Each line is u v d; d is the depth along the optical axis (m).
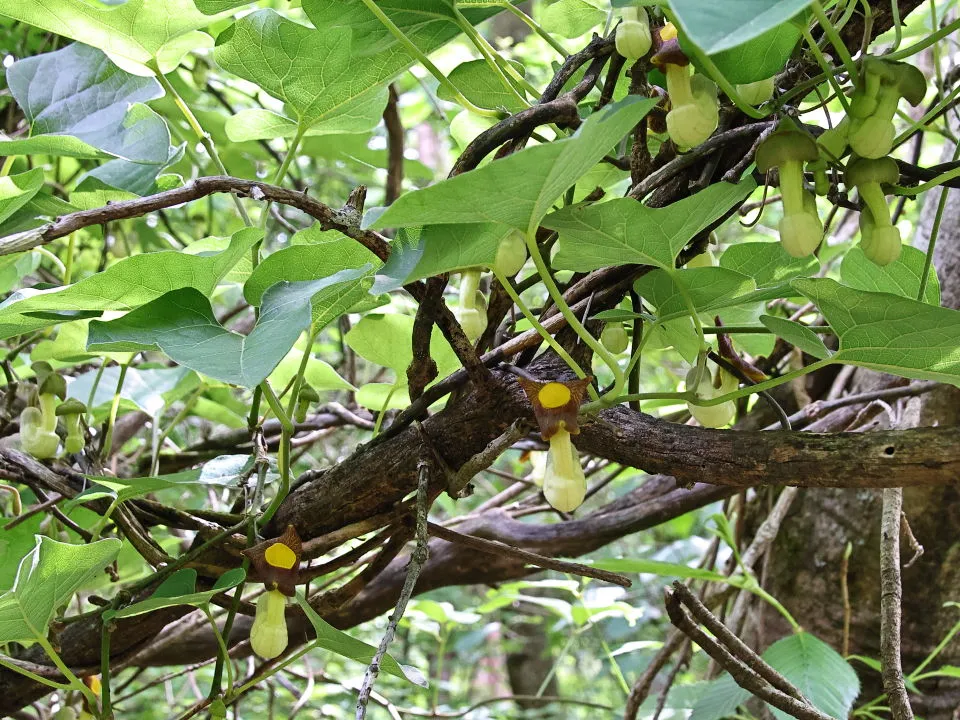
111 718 0.53
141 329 0.46
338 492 0.54
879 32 0.49
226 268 0.49
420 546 0.46
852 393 0.77
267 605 0.49
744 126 0.47
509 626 2.19
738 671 0.52
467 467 0.50
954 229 0.75
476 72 0.58
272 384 0.73
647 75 0.50
